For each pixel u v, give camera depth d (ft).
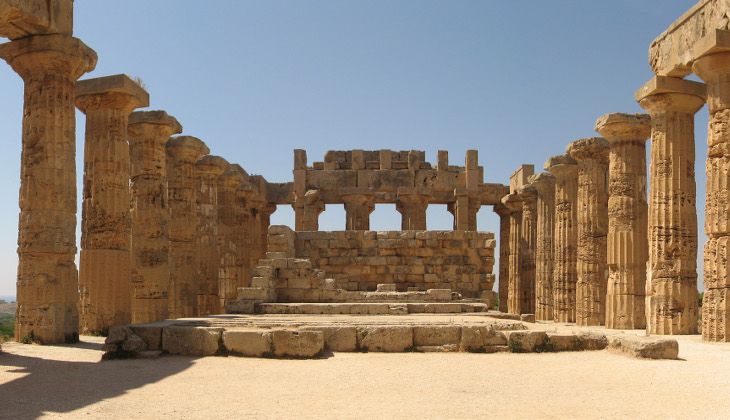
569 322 93.71
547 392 34.40
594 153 87.61
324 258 98.43
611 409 30.30
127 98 65.51
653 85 65.26
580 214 88.58
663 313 64.80
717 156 57.67
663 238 65.41
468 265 97.55
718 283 57.06
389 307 68.90
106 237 64.64
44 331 54.70
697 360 45.60
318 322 55.42
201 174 96.32
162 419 28.58
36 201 54.95
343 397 33.37
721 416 28.58
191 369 42.88
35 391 34.78
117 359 47.70
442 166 146.82
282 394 34.27
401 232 98.17
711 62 57.67
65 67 56.44
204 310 94.12
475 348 50.26
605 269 86.79
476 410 30.22
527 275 122.01
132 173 75.61
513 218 129.80
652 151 67.05
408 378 38.86
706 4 59.57
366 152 149.28
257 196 134.10
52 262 55.31
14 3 50.62
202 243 95.71
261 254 147.64
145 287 74.08
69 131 56.80
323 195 145.07
